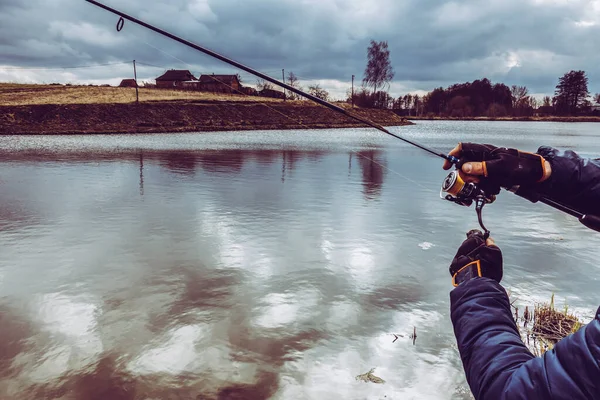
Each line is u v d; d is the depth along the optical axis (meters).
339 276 6.20
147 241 7.79
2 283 5.91
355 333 4.58
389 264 6.68
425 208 10.64
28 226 8.75
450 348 4.29
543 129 65.00
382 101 89.19
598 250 7.42
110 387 3.70
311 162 20.55
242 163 19.77
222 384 3.73
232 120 52.94
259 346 4.33
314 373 3.88
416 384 3.71
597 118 122.81
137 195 12.03
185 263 6.70
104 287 5.79
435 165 20.14
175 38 2.74
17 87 73.44
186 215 9.73
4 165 18.27
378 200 11.58
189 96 66.50
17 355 4.18
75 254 7.09
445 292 5.67
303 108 61.50
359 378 3.80
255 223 9.07
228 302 5.34
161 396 3.58
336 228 8.73
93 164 18.86
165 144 29.94
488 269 1.07
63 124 42.94
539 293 5.62
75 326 4.75
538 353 4.11
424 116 118.25
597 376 0.69
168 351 4.24
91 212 9.98
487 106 134.62
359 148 28.64
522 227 8.91
